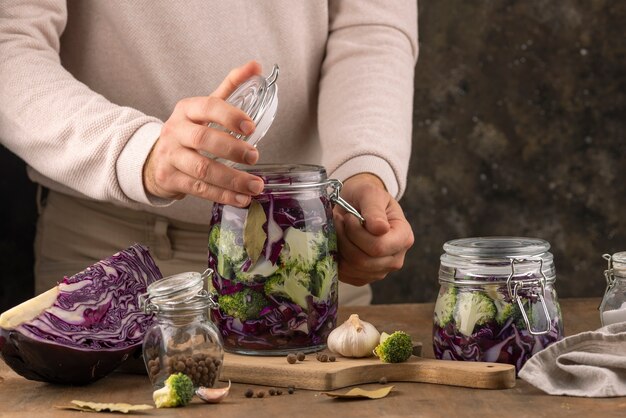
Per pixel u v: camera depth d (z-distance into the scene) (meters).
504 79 2.85
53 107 1.56
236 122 1.26
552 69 2.85
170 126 1.33
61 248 1.99
